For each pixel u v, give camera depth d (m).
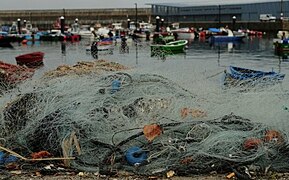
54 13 114.06
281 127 8.13
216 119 8.37
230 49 49.94
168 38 57.25
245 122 8.11
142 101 8.66
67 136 7.79
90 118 8.12
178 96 9.09
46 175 7.18
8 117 8.53
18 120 8.49
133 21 116.12
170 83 9.84
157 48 39.84
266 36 83.06
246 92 9.84
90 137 7.89
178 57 35.50
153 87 9.30
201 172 7.18
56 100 8.59
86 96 8.66
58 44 61.09
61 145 7.78
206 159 7.38
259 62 32.72
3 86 12.41
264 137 7.71
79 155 7.60
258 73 15.09
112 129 8.14
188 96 9.20
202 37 78.12
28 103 8.70
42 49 50.19
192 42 67.00
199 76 12.91
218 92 9.77
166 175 7.11
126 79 9.82
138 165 7.33
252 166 7.31
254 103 8.85
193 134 7.81
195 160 7.38
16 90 10.89
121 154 7.55
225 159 7.31
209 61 31.88
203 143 7.48
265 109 8.57
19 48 52.53
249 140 7.57
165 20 121.81
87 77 10.27
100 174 7.19
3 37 55.88
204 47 53.78
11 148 8.12
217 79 13.38
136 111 8.51
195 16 118.06
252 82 11.44
